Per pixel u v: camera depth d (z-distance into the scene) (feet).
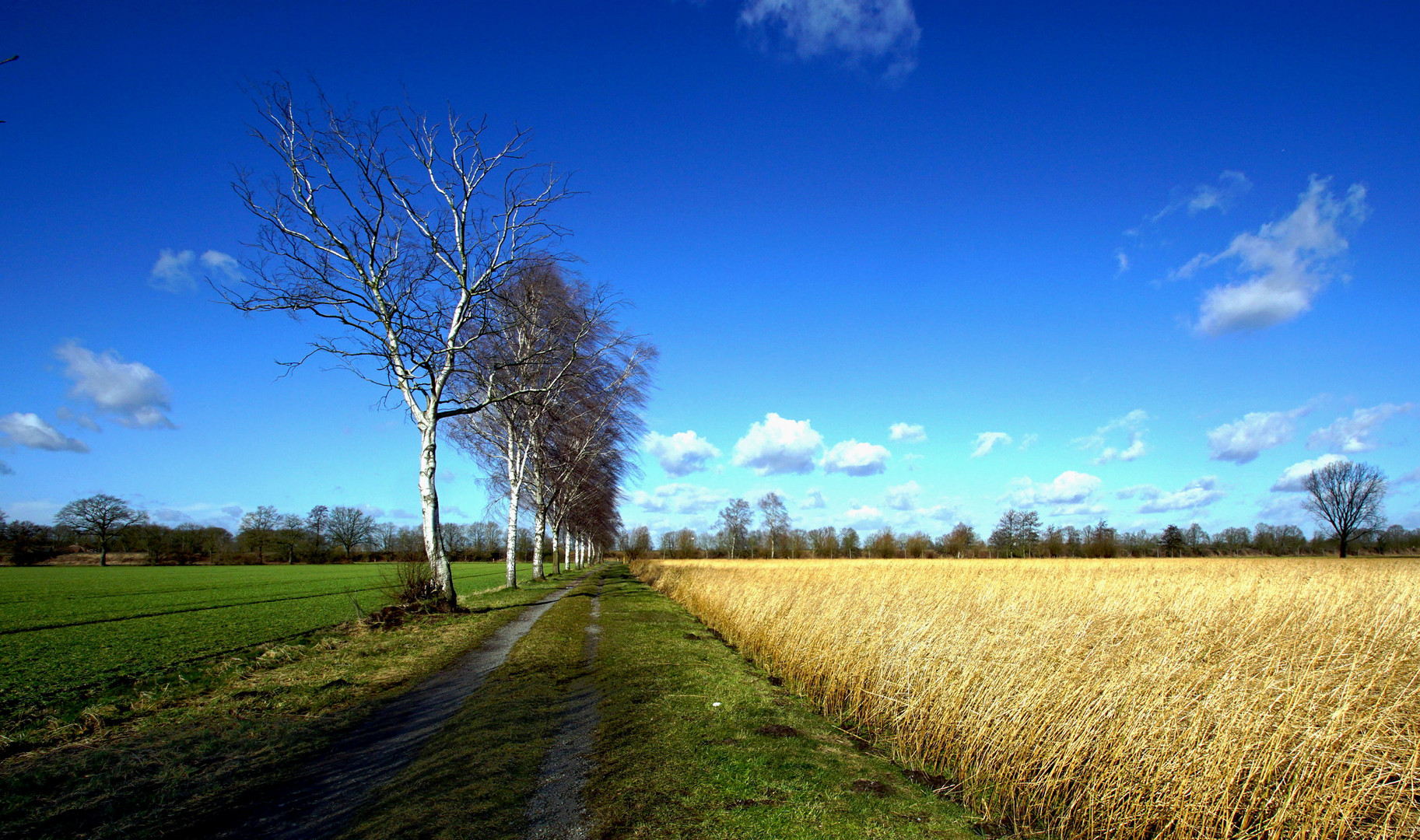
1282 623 33.27
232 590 111.86
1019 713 20.30
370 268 53.83
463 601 66.44
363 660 35.35
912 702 23.49
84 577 160.86
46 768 18.69
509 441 89.15
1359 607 38.29
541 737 22.43
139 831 14.82
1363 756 17.17
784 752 21.29
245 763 19.36
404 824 15.31
